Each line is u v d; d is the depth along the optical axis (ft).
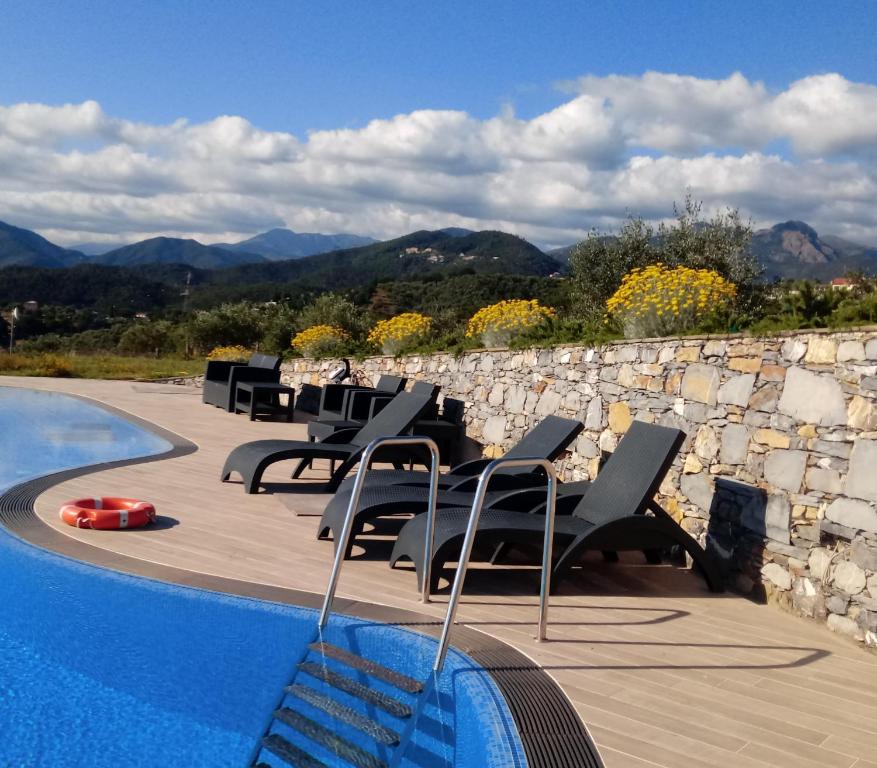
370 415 30.07
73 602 13.28
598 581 15.96
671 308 21.91
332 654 11.83
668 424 19.04
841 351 14.14
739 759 8.79
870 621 12.71
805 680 11.28
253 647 12.40
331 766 9.78
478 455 29.04
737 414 16.65
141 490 21.27
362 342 47.47
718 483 16.90
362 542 17.34
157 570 14.24
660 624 13.47
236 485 22.63
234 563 14.99
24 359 63.87
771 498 15.24
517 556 17.24
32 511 18.19
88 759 9.73
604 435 21.89
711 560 15.56
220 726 10.94
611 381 21.71
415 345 39.09
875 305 14.62
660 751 8.85
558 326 27.17
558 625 12.99
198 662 12.56
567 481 23.56
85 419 38.96
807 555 14.26
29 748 9.89
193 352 90.38
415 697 10.47
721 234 42.60
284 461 27.43
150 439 33.09
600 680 10.77
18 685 11.35
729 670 11.50
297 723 10.75
